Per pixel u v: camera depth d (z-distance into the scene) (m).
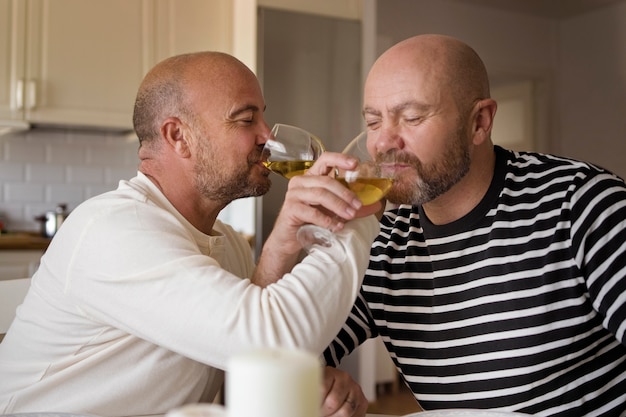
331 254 1.04
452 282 1.34
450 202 1.34
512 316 1.29
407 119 1.26
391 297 1.40
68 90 3.81
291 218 1.02
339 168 1.01
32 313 1.27
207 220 1.40
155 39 4.00
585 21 5.94
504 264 1.30
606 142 5.79
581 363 1.28
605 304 1.21
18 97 3.68
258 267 1.11
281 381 0.46
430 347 1.36
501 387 1.29
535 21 6.02
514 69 5.89
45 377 1.23
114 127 3.95
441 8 5.50
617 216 1.24
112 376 1.20
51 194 4.14
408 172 1.27
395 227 1.44
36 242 3.51
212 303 1.02
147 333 1.09
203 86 1.30
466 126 1.30
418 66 1.26
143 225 1.15
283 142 1.22
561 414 1.26
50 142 4.13
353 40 4.14
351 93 4.13
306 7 4.00
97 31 3.87
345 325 1.42
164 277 1.07
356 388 1.20
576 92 6.03
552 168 1.34
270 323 0.99
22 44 3.70
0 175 4.03
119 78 3.92
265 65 3.88
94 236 1.15
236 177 1.33
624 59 5.63
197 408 0.50
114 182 4.28
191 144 1.32
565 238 1.27
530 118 6.05
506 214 1.32
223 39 4.16
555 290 1.27
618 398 1.28
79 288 1.16
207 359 1.04
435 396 1.36
